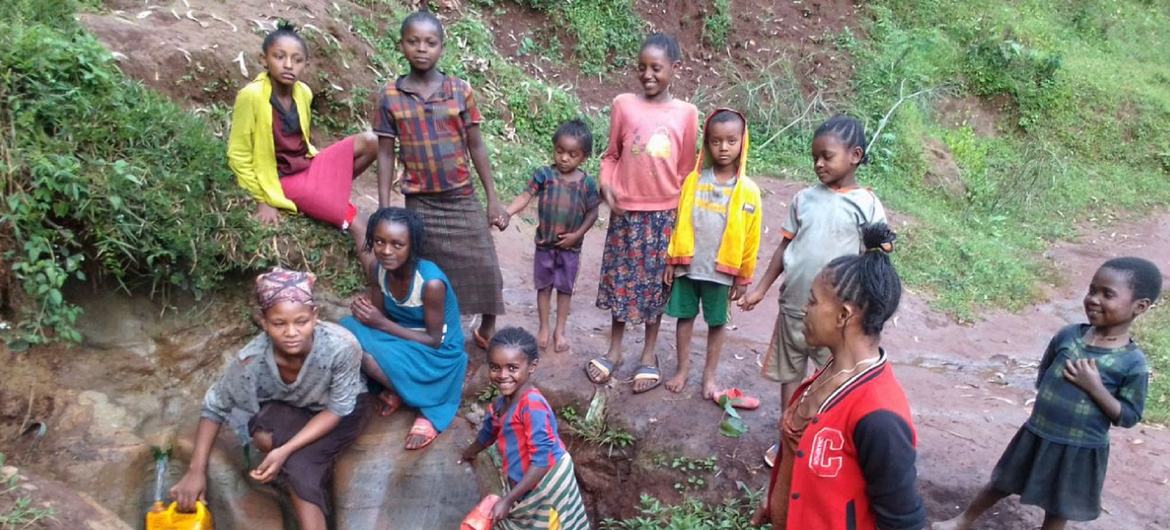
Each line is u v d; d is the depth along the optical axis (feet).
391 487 13.20
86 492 11.60
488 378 15.47
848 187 11.91
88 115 13.24
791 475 8.76
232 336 14.69
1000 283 22.62
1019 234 28.14
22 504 10.24
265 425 12.29
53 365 12.66
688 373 15.55
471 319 17.21
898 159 31.37
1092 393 10.04
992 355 18.72
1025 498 10.84
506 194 22.97
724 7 35.09
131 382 13.28
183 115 15.14
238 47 18.49
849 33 36.19
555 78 30.48
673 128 13.96
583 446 14.67
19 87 12.78
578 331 17.22
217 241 14.12
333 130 20.92
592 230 23.29
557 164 15.06
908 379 16.75
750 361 16.51
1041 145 34.06
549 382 15.35
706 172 13.62
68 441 12.16
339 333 12.05
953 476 13.01
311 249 15.53
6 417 11.98
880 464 7.33
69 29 14.76
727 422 13.98
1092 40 41.19
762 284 12.78
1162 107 36.47
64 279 11.93
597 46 31.78
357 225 15.94
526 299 18.48
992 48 37.27
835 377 7.90
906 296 21.20
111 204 12.63
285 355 11.68
